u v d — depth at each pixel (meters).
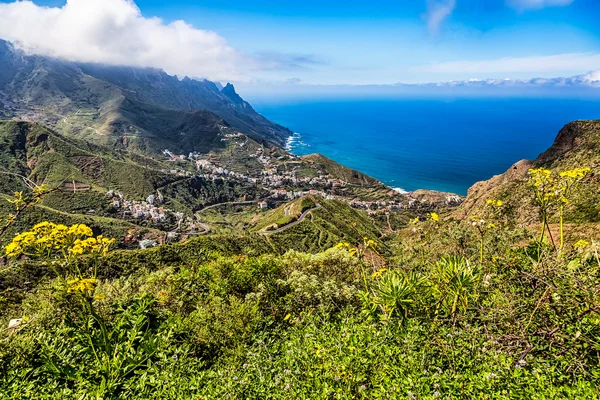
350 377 4.75
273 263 11.12
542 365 4.28
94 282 6.12
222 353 7.11
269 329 7.90
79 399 5.18
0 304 9.00
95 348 6.81
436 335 5.39
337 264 11.21
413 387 4.23
